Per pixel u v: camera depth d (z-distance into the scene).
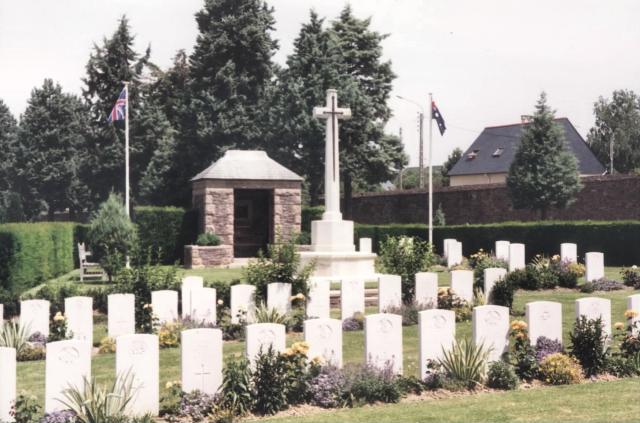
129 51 52.81
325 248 23.66
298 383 10.89
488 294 20.00
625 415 9.91
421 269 21.09
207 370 10.80
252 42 47.00
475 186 46.91
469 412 10.24
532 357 12.20
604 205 41.47
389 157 46.31
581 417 9.86
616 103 83.06
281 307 17.67
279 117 45.47
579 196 43.00
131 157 51.97
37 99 62.84
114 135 51.50
